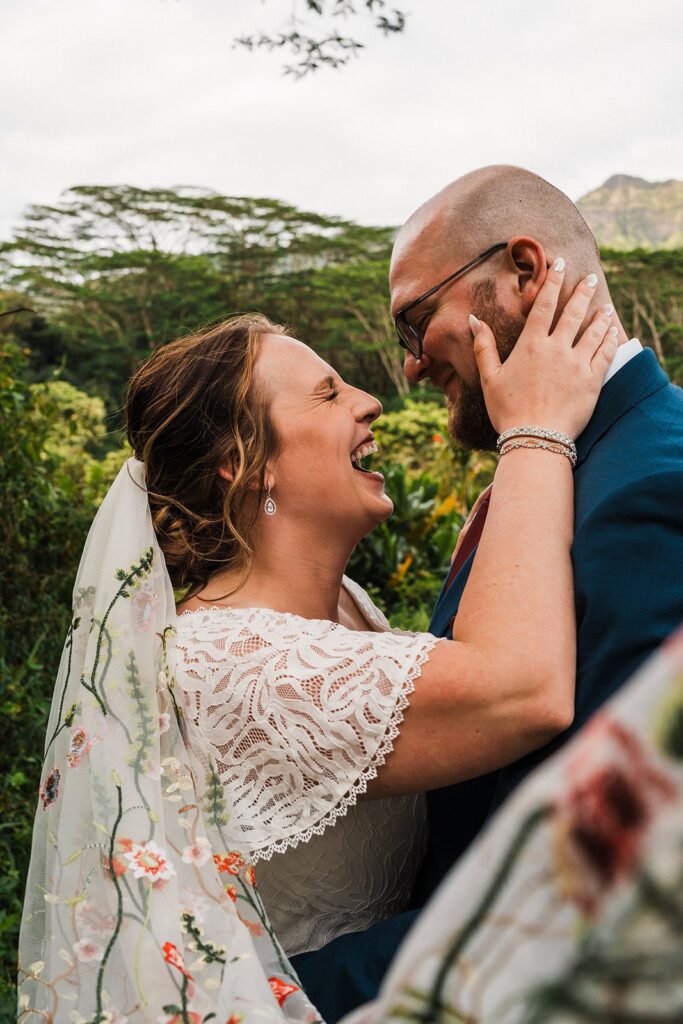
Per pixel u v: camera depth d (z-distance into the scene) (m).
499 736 1.54
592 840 0.56
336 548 1.97
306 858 1.75
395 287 2.10
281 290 49.97
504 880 0.59
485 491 2.10
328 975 1.66
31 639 4.58
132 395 2.02
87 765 1.68
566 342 1.86
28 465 4.80
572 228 1.99
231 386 1.95
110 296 49.41
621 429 1.79
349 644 1.64
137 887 1.56
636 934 0.54
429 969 0.62
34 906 1.75
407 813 1.88
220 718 1.66
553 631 1.57
